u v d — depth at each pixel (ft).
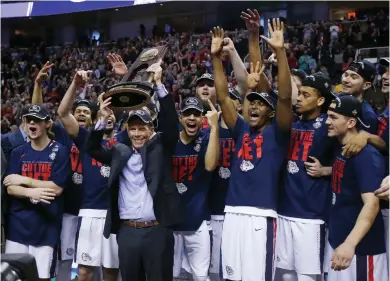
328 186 12.26
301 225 12.27
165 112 12.39
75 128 14.32
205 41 53.93
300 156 12.46
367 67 13.34
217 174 14.37
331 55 45.78
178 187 13.74
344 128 10.91
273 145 12.16
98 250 14.57
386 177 10.14
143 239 12.25
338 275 11.13
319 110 12.67
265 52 32.76
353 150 10.45
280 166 12.23
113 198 12.55
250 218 12.10
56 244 13.94
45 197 13.24
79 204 15.08
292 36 51.11
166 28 62.95
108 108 12.29
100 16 65.51
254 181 12.17
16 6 32.76
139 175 12.44
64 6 31.04
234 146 13.91
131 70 12.80
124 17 66.33
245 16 13.30
